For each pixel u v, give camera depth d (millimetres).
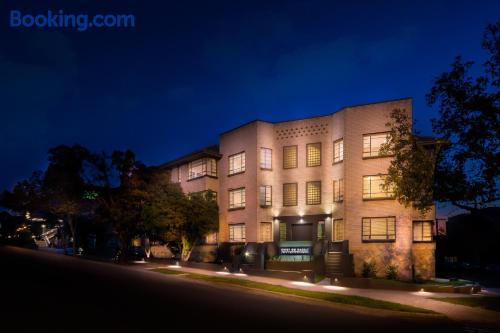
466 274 48031
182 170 49562
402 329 17109
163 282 27609
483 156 23453
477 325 18344
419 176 26047
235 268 35500
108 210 45781
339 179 37688
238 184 43031
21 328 14453
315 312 19828
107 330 14656
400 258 34219
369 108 36469
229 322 16781
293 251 37469
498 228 25828
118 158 44688
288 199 40781
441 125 24500
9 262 35438
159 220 39219
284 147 41594
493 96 23109
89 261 41219
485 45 23312
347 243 35594
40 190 54500
